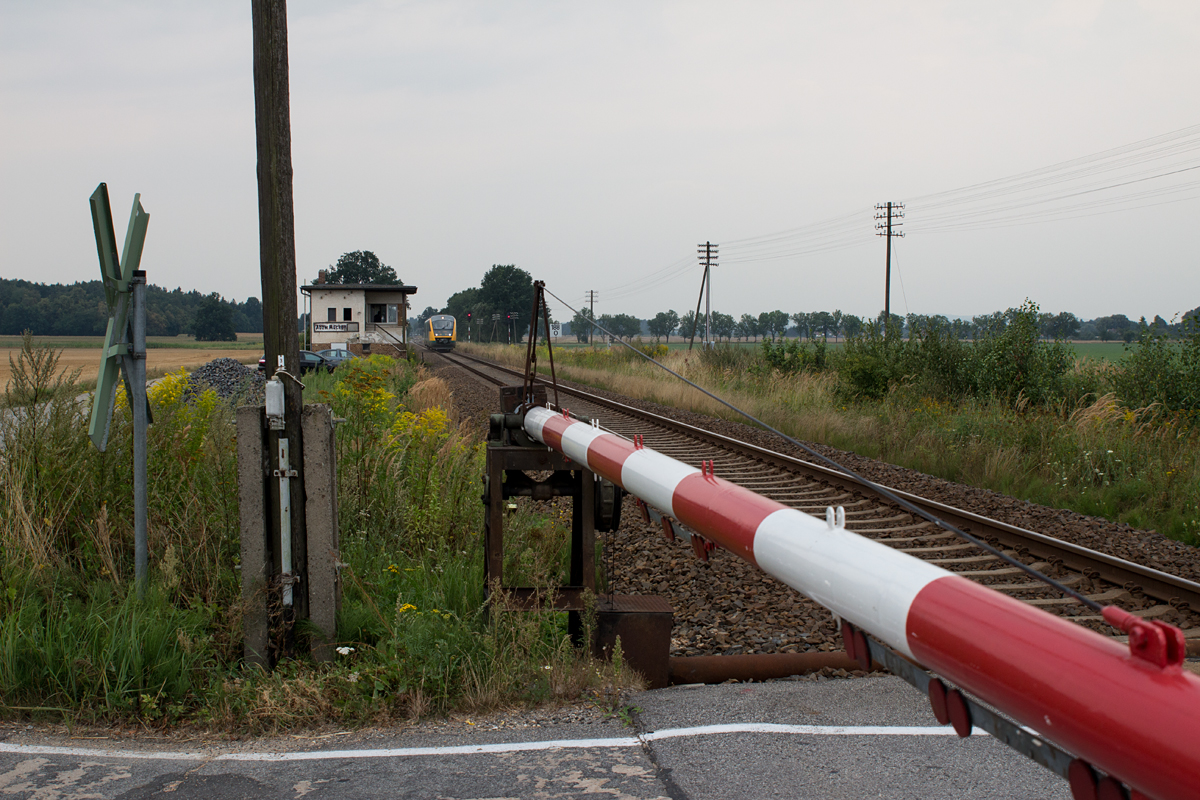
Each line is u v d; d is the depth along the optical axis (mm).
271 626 4324
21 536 4926
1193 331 12984
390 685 3928
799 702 3658
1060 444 10734
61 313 153375
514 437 5207
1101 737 1256
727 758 3084
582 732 3432
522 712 3740
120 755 3297
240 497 4250
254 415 4238
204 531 5152
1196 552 7184
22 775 3082
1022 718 1432
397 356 37844
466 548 6324
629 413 16906
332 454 4438
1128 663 1281
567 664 4051
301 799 2863
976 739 3227
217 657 4289
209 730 3635
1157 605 5691
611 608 4480
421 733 3529
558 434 4379
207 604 4766
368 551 6074
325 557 4375
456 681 3953
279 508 4320
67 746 3400
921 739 3230
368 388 7621
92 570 5047
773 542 2254
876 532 7551
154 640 4055
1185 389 12406
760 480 10000
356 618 4594
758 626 5176
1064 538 7520
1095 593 5973
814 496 9125
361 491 6816
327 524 4367
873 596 1808
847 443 13297
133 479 5785
